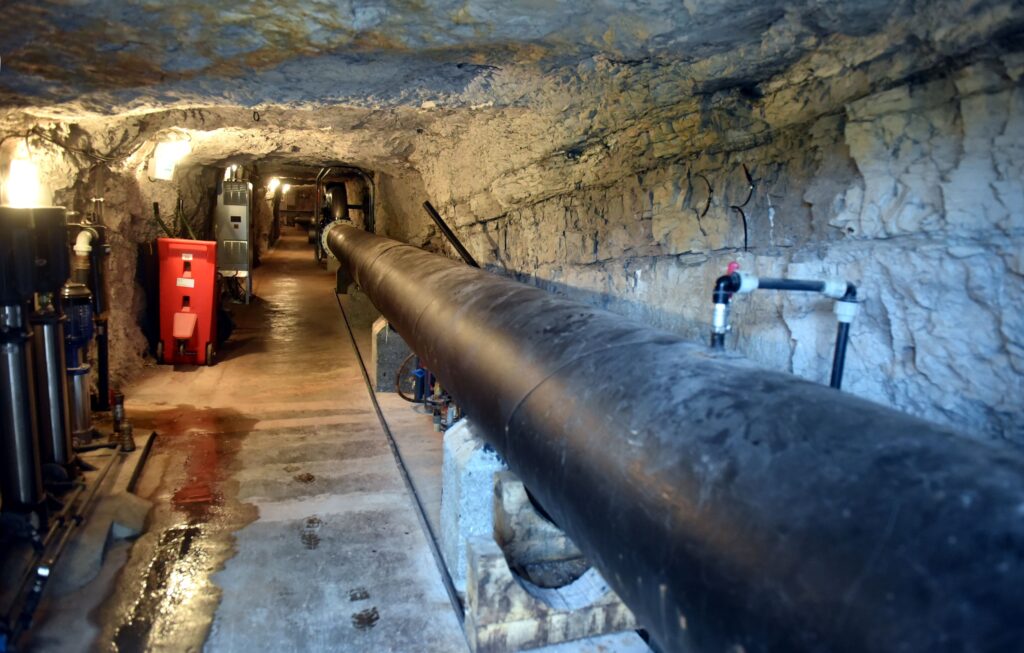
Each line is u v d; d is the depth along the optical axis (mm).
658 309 3773
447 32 2859
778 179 2926
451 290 3393
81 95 3963
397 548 3881
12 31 2770
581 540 1729
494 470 3287
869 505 1066
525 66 3488
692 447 1388
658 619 1407
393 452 5363
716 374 1622
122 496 4211
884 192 2395
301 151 8344
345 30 2826
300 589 3443
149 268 8195
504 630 2908
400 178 10211
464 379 2617
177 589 3414
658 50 2832
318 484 4738
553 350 2115
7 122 4398
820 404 1378
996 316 2066
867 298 2457
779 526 1139
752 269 3053
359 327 10492
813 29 2359
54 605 3230
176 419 6016
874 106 2367
